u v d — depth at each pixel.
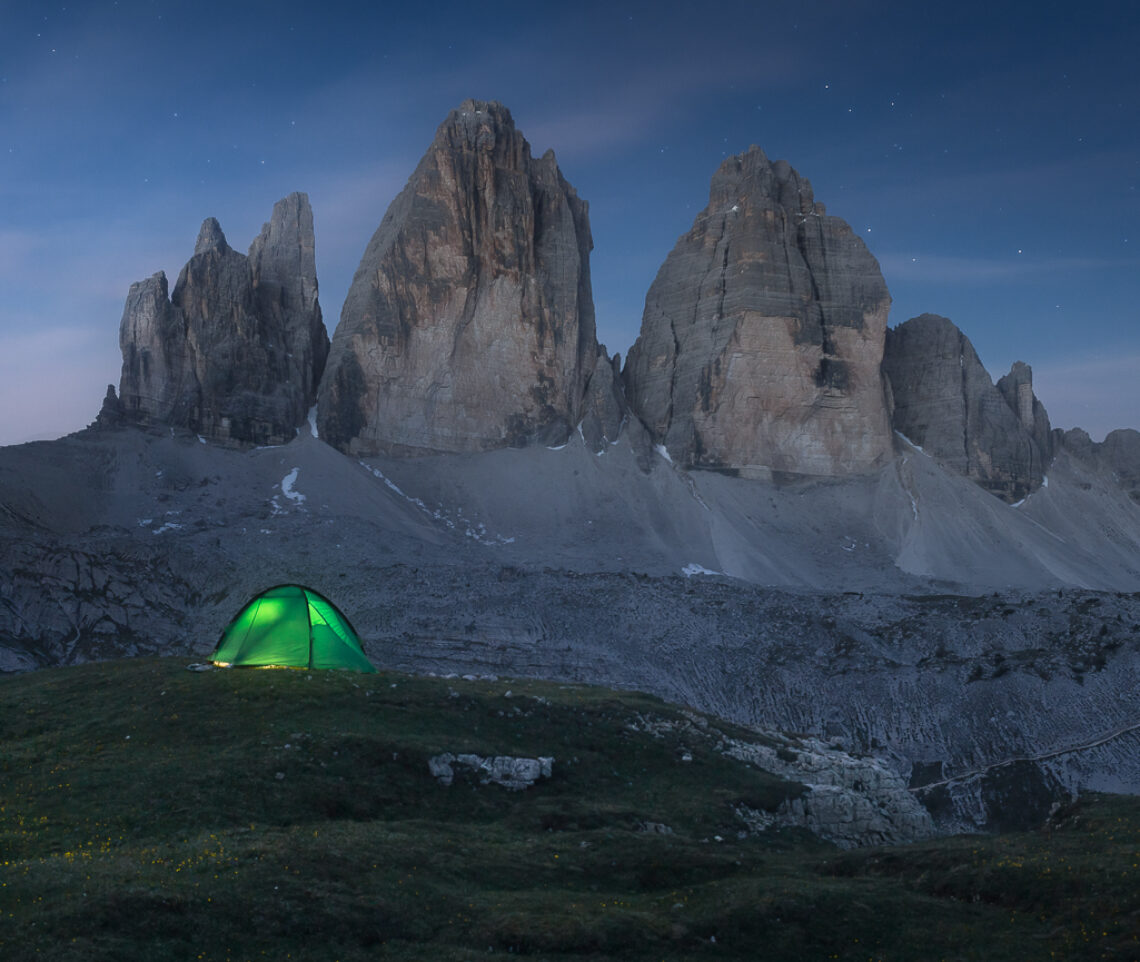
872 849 42.56
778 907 33.88
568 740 53.19
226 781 41.00
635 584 144.38
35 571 127.25
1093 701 99.62
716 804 49.31
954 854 39.06
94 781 40.44
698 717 61.53
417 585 139.50
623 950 31.00
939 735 98.88
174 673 55.28
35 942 26.39
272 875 32.00
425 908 32.03
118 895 29.05
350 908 30.86
